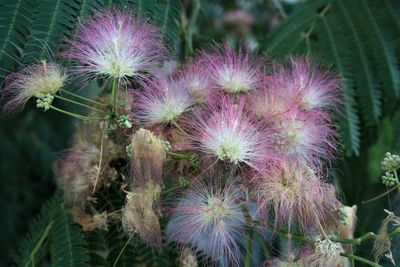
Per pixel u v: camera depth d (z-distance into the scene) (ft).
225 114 1.71
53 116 3.38
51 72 1.78
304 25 2.27
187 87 1.82
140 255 1.92
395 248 1.80
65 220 1.98
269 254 1.74
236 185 1.71
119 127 1.81
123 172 1.90
